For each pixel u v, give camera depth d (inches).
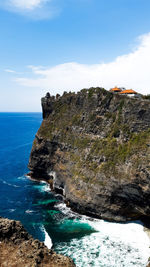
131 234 1669.5
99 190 1926.7
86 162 2187.5
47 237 1604.3
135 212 1845.5
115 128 2053.4
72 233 1676.9
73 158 2402.8
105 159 2007.9
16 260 879.1
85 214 2004.2
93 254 1430.9
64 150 2637.8
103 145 2108.8
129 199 1817.2
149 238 1612.9
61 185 2514.8
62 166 2554.1
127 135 1924.2
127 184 1747.0
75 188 2140.7
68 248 1488.7
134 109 1914.4
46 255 942.4
